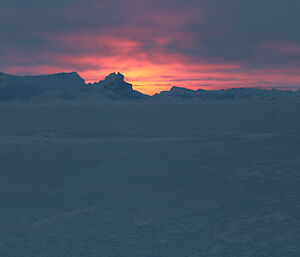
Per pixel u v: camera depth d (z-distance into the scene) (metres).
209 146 27.88
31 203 11.44
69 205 11.17
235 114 92.81
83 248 7.71
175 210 10.55
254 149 25.89
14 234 8.59
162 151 25.00
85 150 25.77
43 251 7.55
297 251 7.46
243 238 8.23
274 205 11.03
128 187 13.74
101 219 9.71
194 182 14.66
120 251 7.54
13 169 18.03
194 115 89.00
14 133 40.06
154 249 7.63
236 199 11.79
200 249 7.62
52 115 93.06
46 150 25.84
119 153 24.08
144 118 75.44
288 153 23.69
